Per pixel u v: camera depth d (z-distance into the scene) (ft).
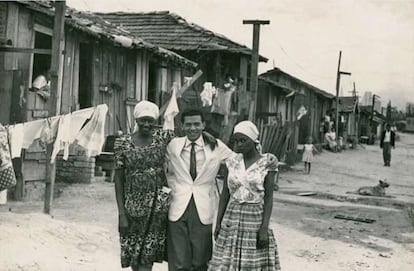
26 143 26.37
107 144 45.34
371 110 183.73
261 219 16.39
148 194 16.40
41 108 36.01
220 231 16.69
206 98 52.42
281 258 25.32
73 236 24.08
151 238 16.51
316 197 50.06
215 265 16.39
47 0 37.68
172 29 75.87
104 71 45.75
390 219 38.14
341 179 67.00
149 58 53.88
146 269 16.76
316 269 23.80
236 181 16.34
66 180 41.42
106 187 40.16
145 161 16.35
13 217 24.89
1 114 31.32
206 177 16.74
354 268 24.40
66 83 39.86
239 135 16.37
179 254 16.29
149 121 16.48
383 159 94.43
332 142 114.11
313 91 117.80
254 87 52.01
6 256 19.97
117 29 52.70
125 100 49.37
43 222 24.73
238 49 69.46
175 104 41.57
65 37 39.55
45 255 21.03
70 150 41.06
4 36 32.96
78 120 27.12
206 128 53.88
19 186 34.37
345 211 41.16
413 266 25.31
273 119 89.04
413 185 64.49
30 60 35.14
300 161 87.20
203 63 73.31
